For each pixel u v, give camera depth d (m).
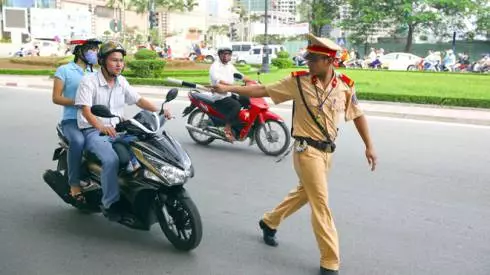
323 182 3.78
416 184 6.36
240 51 38.59
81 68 5.02
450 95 15.62
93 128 4.57
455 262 4.15
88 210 4.82
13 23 45.19
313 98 3.71
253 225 4.89
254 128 7.93
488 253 4.34
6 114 11.54
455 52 44.38
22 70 23.02
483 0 43.25
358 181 6.46
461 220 5.11
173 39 58.56
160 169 3.90
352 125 10.57
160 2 54.72
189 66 27.53
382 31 46.56
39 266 3.97
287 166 7.23
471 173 6.94
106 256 4.17
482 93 16.39
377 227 4.88
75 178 4.62
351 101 3.86
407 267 4.05
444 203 5.64
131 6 62.28
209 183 6.31
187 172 3.93
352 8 45.75
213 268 3.97
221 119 8.12
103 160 4.16
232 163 7.39
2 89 17.28
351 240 4.56
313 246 4.42
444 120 11.77
